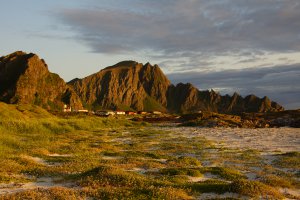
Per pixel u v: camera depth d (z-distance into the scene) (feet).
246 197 62.03
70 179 72.95
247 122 339.16
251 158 117.91
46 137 177.78
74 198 55.77
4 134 158.51
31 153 113.91
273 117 398.01
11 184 69.36
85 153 125.18
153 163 99.76
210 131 262.67
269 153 133.80
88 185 66.03
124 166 94.99
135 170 91.50
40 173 80.84
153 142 176.45
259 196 62.44
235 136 216.95
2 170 80.94
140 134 229.25
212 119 360.07
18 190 64.80
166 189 62.18
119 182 67.00
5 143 135.64
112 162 101.81
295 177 88.69
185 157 111.45
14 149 126.93
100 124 314.96
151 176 81.46
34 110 340.80
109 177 70.08
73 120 281.74
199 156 123.44
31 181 73.31
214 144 167.84
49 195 57.41
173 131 265.54
